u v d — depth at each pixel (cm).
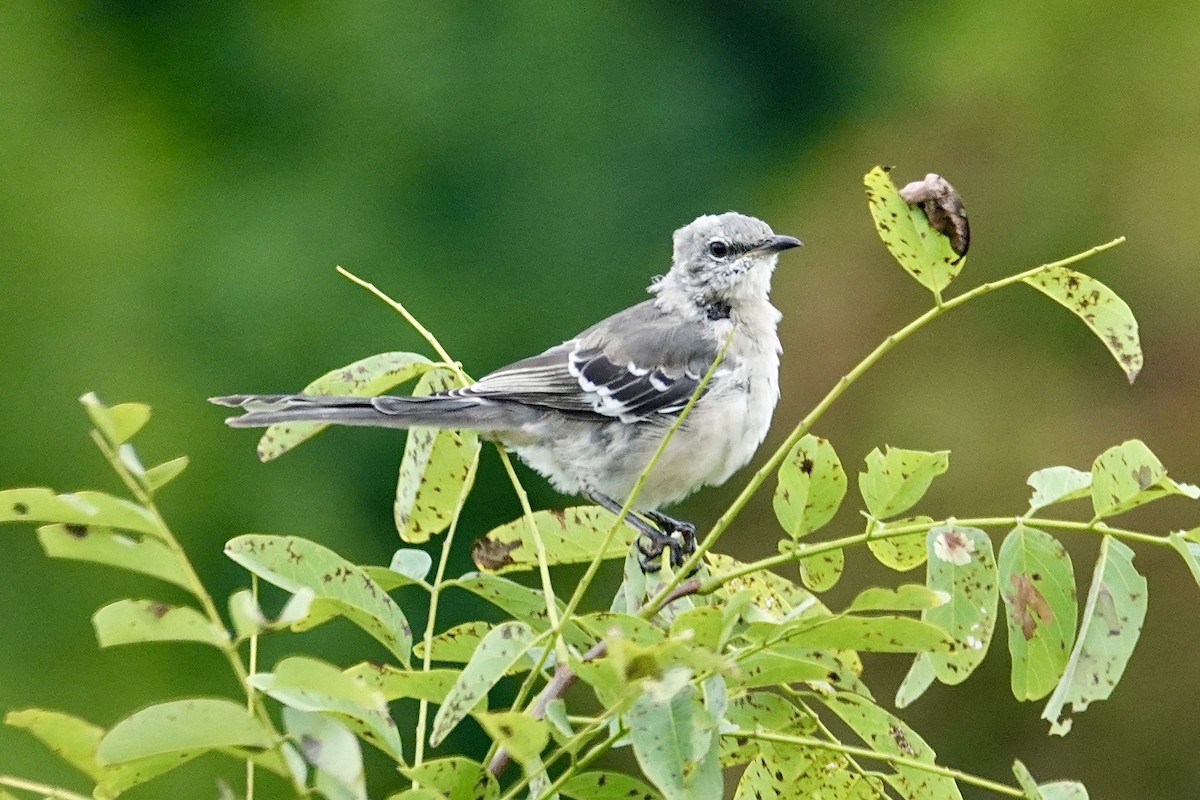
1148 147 1509
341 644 1388
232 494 1505
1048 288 469
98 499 371
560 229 1761
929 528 471
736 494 1401
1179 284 1422
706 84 1872
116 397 1578
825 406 461
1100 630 452
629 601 569
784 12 1947
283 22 1850
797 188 1700
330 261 1684
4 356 1609
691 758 394
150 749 372
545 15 1816
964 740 1271
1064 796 456
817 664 424
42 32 1838
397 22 1811
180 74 1845
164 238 1706
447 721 418
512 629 433
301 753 384
